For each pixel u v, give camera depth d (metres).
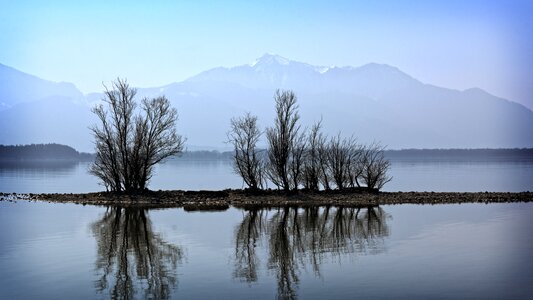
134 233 41.19
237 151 71.38
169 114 70.12
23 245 36.38
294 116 69.81
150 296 25.14
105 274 28.84
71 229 42.94
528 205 58.31
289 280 27.69
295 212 53.84
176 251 34.62
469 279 27.56
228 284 27.02
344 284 26.86
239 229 43.12
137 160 67.75
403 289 25.98
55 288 26.38
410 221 46.75
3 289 26.20
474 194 67.88
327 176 72.81
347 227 43.88
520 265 30.25
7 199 66.69
